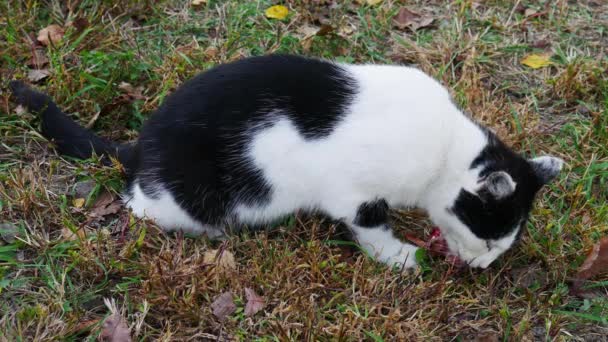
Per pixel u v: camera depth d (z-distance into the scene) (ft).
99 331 4.04
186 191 4.31
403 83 4.27
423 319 4.18
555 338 4.19
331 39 5.30
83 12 5.26
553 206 4.64
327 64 4.31
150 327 4.09
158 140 4.29
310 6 5.51
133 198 4.43
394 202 4.35
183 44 5.26
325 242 4.40
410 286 4.27
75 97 4.83
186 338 4.06
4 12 5.17
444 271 4.39
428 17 5.54
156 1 5.41
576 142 4.89
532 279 4.39
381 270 4.35
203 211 4.36
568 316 4.25
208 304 4.16
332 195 4.30
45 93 4.75
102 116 4.86
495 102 5.07
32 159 4.65
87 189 4.56
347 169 4.21
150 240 4.35
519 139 4.89
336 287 4.26
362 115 4.20
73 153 4.61
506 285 4.38
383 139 4.17
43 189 4.46
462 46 5.35
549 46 5.46
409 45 5.35
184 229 4.42
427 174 4.25
